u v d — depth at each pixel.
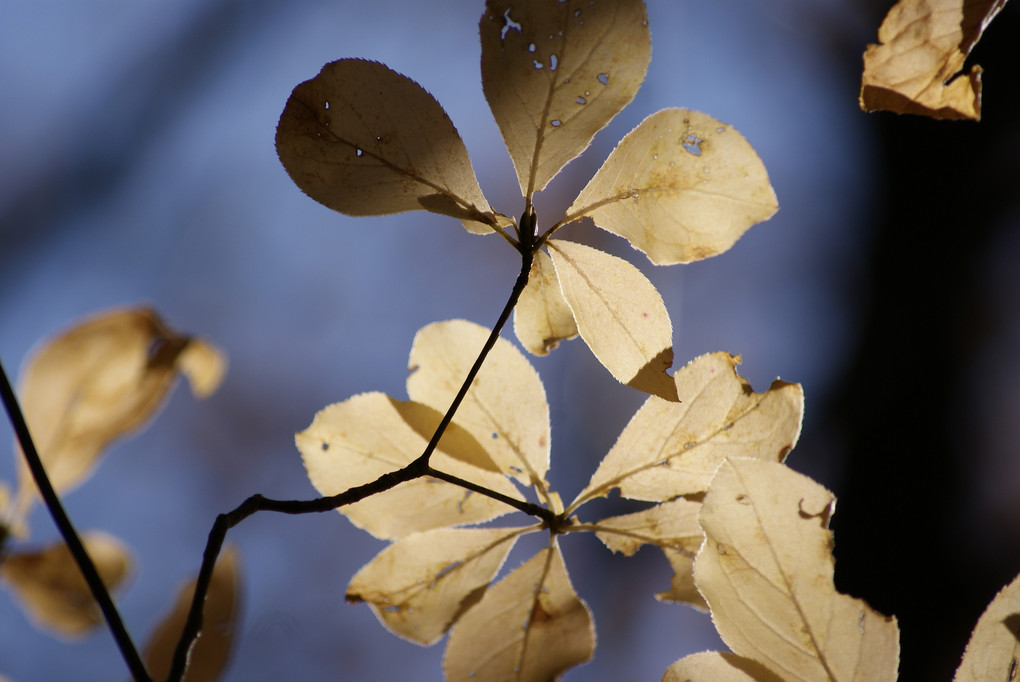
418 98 0.45
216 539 0.43
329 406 0.47
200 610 0.43
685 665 0.44
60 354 0.51
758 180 0.45
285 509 0.44
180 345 0.52
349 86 0.44
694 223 0.45
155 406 0.51
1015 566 0.94
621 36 0.45
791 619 0.44
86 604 0.51
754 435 0.46
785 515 0.44
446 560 0.47
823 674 0.44
